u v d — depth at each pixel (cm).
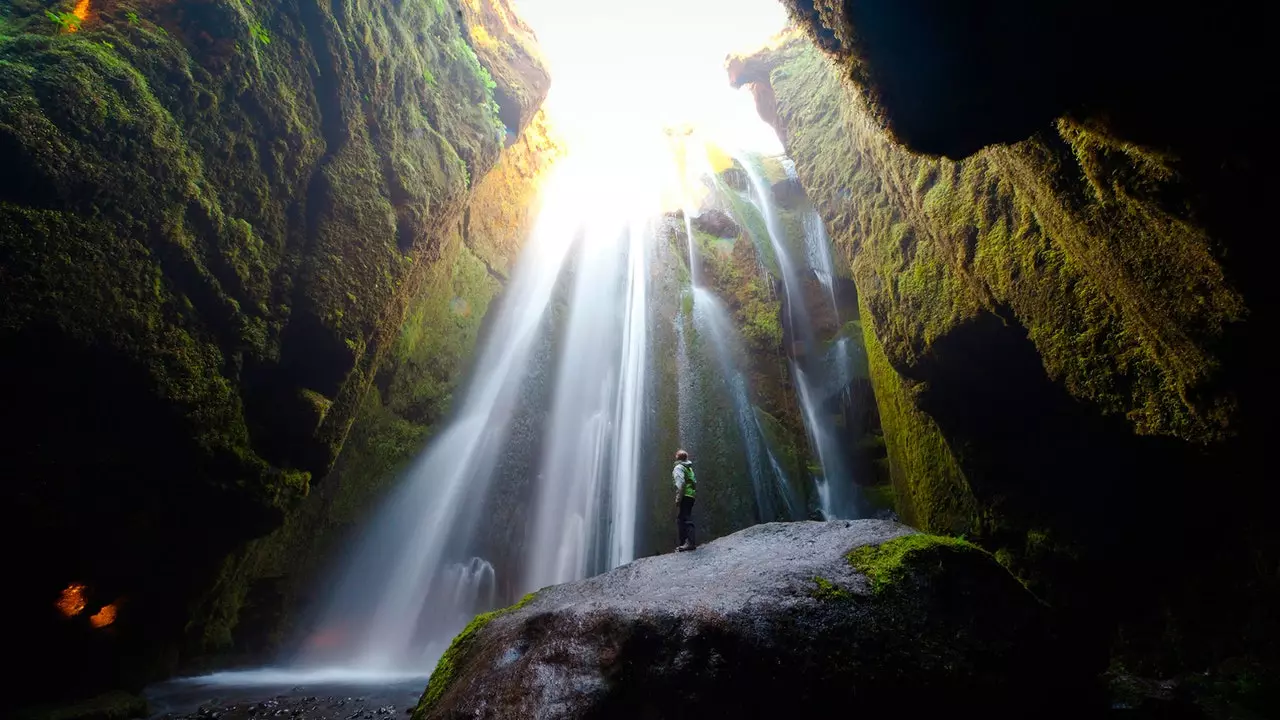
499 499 1427
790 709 437
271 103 771
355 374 883
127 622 746
